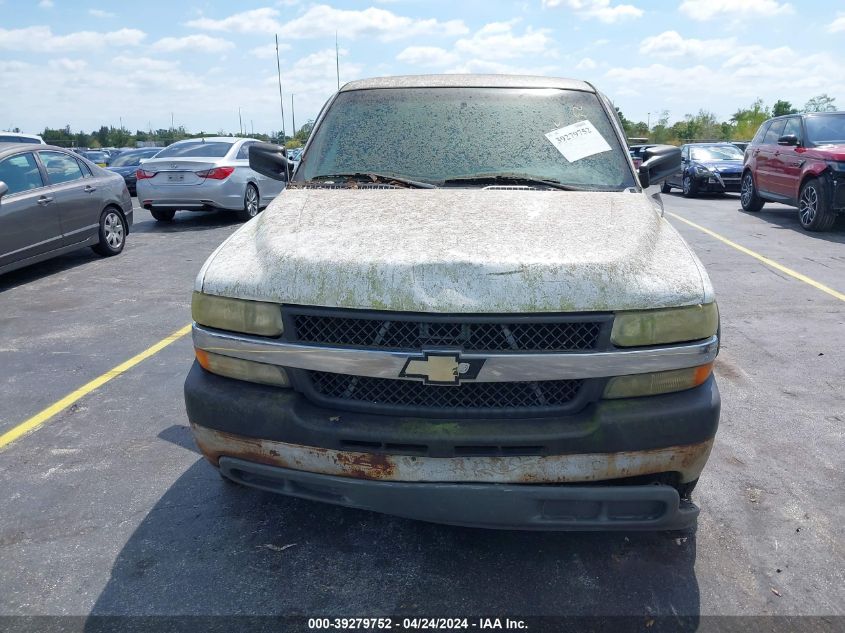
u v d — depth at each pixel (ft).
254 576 8.98
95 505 10.71
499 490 7.78
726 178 54.75
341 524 10.18
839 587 8.77
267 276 8.29
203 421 8.59
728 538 9.79
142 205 39.40
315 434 7.98
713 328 8.15
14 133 45.52
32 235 25.50
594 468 7.88
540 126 12.09
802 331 19.20
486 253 8.11
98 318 21.21
